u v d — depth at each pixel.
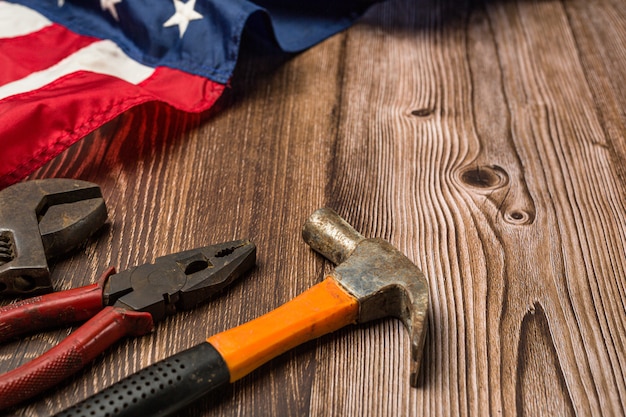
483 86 1.47
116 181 1.18
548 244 1.10
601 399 0.88
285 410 0.85
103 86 1.25
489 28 1.66
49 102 1.17
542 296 1.01
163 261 0.94
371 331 0.94
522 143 1.32
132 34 1.44
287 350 0.88
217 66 1.35
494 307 0.99
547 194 1.20
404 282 0.89
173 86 1.34
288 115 1.36
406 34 1.63
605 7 1.75
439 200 1.18
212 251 0.97
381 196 1.19
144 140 1.27
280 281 1.01
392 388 0.88
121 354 0.90
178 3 1.41
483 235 1.11
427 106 1.41
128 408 0.76
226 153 1.26
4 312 0.87
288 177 1.22
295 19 1.58
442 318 0.97
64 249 1.01
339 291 0.91
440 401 0.87
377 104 1.41
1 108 1.15
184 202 1.15
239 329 0.85
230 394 0.86
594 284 1.03
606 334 0.95
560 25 1.67
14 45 1.38
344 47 1.57
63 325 0.92
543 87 1.47
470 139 1.33
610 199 1.20
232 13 1.35
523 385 0.89
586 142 1.33
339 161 1.26
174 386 0.79
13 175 1.13
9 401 0.80
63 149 1.17
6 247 0.96
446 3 1.74
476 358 0.92
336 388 0.88
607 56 1.58
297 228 1.11
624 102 1.44
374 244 0.95
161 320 0.94
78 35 1.45
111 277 0.92
